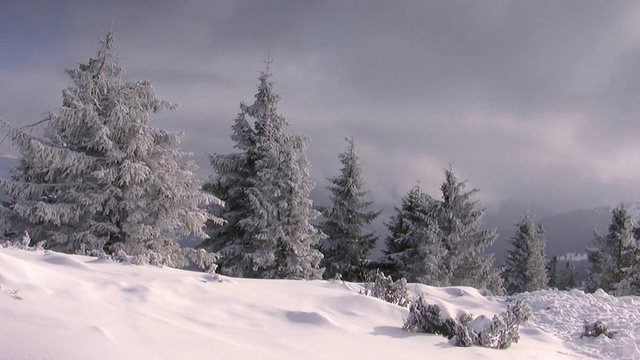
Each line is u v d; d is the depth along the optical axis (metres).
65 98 17.41
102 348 3.84
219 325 5.86
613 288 38.03
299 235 21.95
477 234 30.27
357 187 30.73
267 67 25.12
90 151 17.92
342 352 5.70
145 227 16.73
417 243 29.30
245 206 23.69
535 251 45.28
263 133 24.52
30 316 4.23
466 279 29.84
